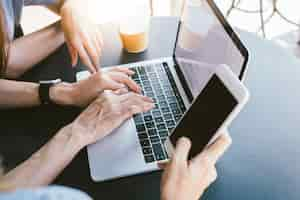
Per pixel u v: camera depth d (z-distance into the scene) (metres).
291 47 1.85
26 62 0.92
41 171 0.69
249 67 0.88
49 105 0.84
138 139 0.74
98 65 0.91
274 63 0.89
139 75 0.88
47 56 0.94
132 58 0.93
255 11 2.04
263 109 0.79
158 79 0.87
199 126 0.64
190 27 0.84
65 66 0.92
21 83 0.86
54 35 0.97
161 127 0.77
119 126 0.77
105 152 0.72
